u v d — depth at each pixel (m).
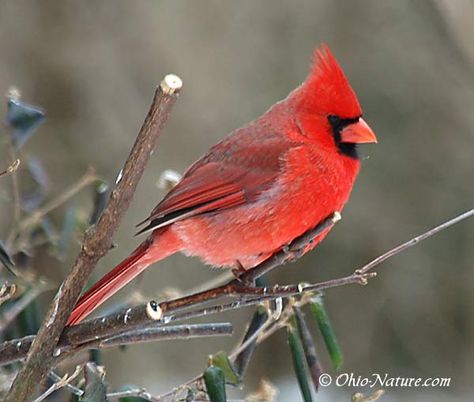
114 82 12.95
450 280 13.48
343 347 13.27
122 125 12.80
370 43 14.14
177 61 13.18
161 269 11.98
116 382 11.38
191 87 13.16
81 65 12.87
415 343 13.26
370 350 13.27
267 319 5.33
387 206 13.77
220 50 13.46
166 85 3.64
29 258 6.02
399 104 14.04
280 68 13.71
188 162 12.84
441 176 13.88
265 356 12.95
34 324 5.79
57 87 12.72
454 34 11.70
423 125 14.02
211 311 4.39
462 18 11.38
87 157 12.48
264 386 5.38
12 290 4.89
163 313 4.23
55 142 12.45
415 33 14.08
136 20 13.18
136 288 7.80
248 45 13.62
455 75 13.94
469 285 13.42
